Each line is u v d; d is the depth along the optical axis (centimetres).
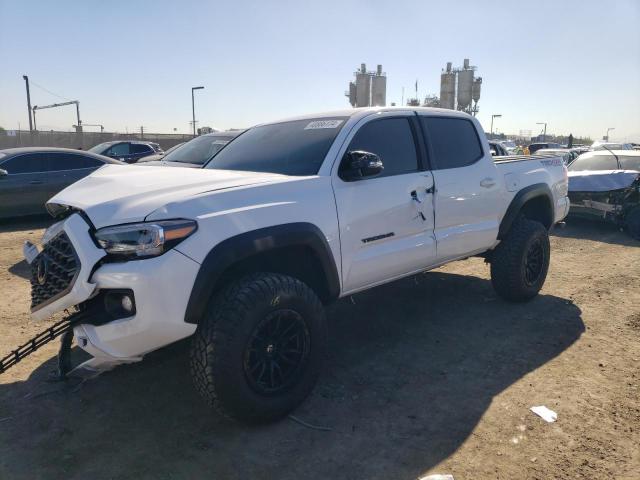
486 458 286
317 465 282
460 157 470
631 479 267
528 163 550
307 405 343
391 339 453
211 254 286
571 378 377
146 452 294
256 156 414
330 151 371
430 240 430
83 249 281
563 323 486
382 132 410
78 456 291
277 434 311
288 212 324
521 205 515
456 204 451
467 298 561
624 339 447
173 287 275
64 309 302
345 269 363
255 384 304
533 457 286
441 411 335
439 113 465
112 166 430
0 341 441
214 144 885
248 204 312
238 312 290
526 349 429
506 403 343
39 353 424
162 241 271
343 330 475
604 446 295
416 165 427
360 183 374
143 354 289
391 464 282
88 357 413
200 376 292
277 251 337
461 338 453
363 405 343
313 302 328
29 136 3744
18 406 344
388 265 397
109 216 286
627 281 631
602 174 949
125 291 275
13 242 839
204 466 282
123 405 345
